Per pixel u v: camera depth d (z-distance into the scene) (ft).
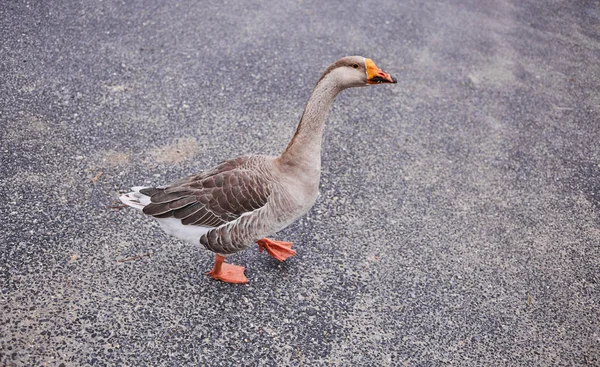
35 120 7.06
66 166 6.59
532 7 11.32
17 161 6.51
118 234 5.98
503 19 10.73
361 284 5.88
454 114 8.31
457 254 6.33
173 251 5.94
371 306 5.69
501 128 8.20
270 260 6.03
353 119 7.98
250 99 7.97
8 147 6.66
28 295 5.28
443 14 10.58
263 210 5.37
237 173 5.41
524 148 7.93
